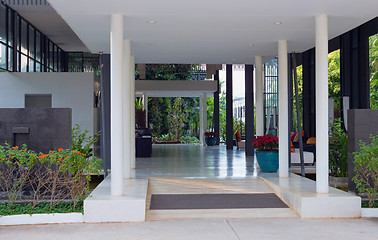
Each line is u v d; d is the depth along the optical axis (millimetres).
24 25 15867
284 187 8008
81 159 7023
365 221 6680
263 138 10398
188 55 11227
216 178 9312
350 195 7082
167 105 31453
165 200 7922
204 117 23969
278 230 6121
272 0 6473
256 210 7316
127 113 9359
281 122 9383
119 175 7160
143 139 15297
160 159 14305
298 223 6555
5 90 15352
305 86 18062
